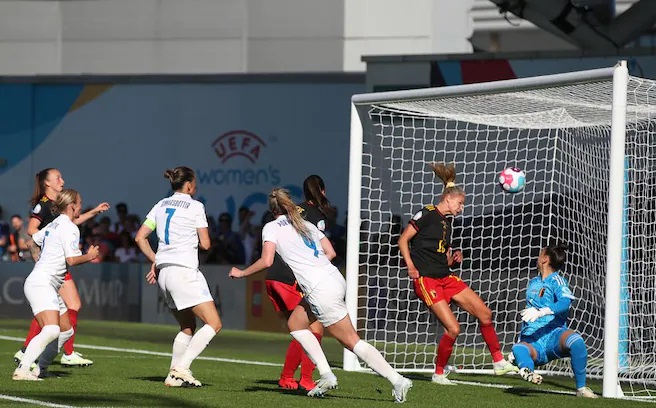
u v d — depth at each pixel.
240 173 78.75
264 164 78.06
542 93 42.28
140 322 69.06
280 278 34.38
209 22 105.12
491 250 53.59
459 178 61.41
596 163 48.91
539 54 65.69
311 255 31.89
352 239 45.91
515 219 58.53
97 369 41.62
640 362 42.16
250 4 104.00
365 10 101.38
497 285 56.09
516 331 54.84
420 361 50.81
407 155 63.38
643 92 40.81
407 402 33.19
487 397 35.72
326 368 33.06
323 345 59.47
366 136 64.31
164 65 106.19
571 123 47.31
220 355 51.81
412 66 69.12
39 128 82.88
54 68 108.50
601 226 48.06
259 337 62.62
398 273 50.69
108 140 81.56
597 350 46.88
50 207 40.12
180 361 35.09
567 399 35.44
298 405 31.31
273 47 103.38
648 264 43.47
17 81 83.06
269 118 78.06
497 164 60.75
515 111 46.91
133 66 106.75
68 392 33.16
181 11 105.94
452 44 99.25
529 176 59.72
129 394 33.03
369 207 49.34
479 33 98.25
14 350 49.25
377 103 45.88
